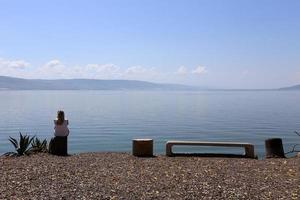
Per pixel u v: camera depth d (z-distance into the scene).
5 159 14.82
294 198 9.42
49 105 131.12
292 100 183.62
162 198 9.36
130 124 63.16
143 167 13.52
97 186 10.48
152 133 50.03
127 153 17.23
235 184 10.88
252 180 11.45
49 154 16.45
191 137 45.53
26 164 13.59
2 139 43.34
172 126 59.88
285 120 69.94
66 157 15.67
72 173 12.20
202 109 109.06
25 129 54.97
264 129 54.59
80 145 38.34
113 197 9.38
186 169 13.18
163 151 32.34
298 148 35.50
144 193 9.80
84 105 133.00
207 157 16.16
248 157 16.36
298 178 11.77
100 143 39.97
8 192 9.65
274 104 140.62
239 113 90.69
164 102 160.88
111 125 61.41
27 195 9.40
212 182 11.11
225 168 13.44
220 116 81.25
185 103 151.25
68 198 9.22
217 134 48.66
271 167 13.70
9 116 80.88
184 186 10.58
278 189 10.34
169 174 12.27
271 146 16.88
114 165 13.84
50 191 9.81
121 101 172.25
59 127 16.45
